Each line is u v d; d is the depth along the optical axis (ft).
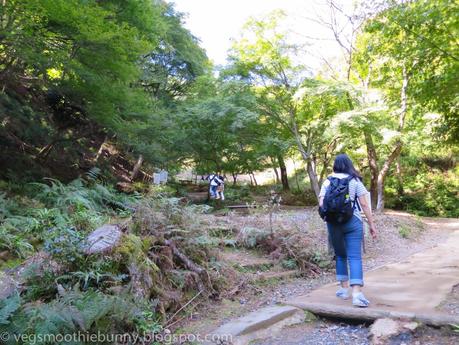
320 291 15.44
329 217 13.47
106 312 9.40
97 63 27.04
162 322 11.84
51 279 11.23
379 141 45.29
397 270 18.57
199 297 14.28
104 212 24.52
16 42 23.08
